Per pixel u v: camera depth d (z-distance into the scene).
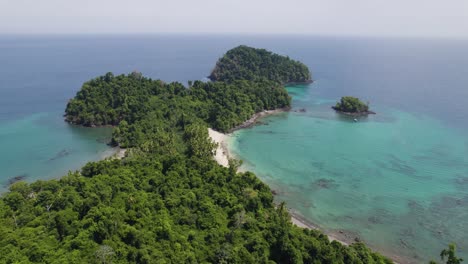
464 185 105.81
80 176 93.75
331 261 62.12
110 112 159.38
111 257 58.72
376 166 119.75
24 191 87.19
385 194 101.12
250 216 78.50
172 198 81.00
